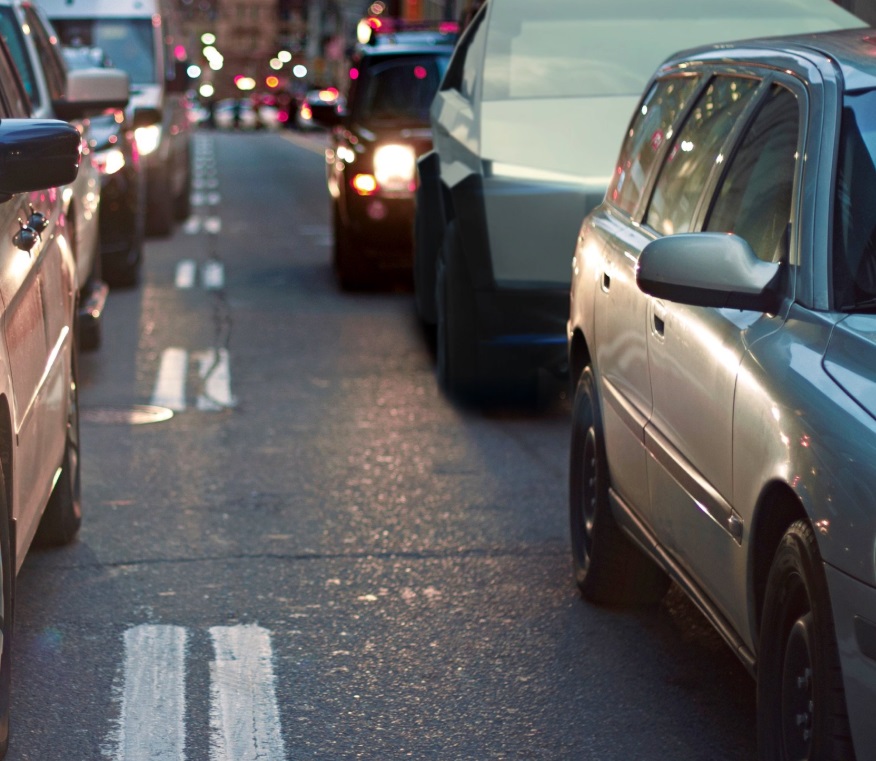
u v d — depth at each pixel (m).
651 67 16.28
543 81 16.16
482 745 7.88
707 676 8.87
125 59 34.38
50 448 9.54
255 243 33.78
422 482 13.45
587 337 10.17
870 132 7.18
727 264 6.88
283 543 11.55
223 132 129.62
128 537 11.69
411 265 25.94
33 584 10.52
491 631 9.62
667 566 8.25
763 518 6.53
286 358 19.75
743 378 6.80
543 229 15.46
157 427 15.69
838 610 5.66
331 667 8.97
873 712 5.52
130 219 25.66
